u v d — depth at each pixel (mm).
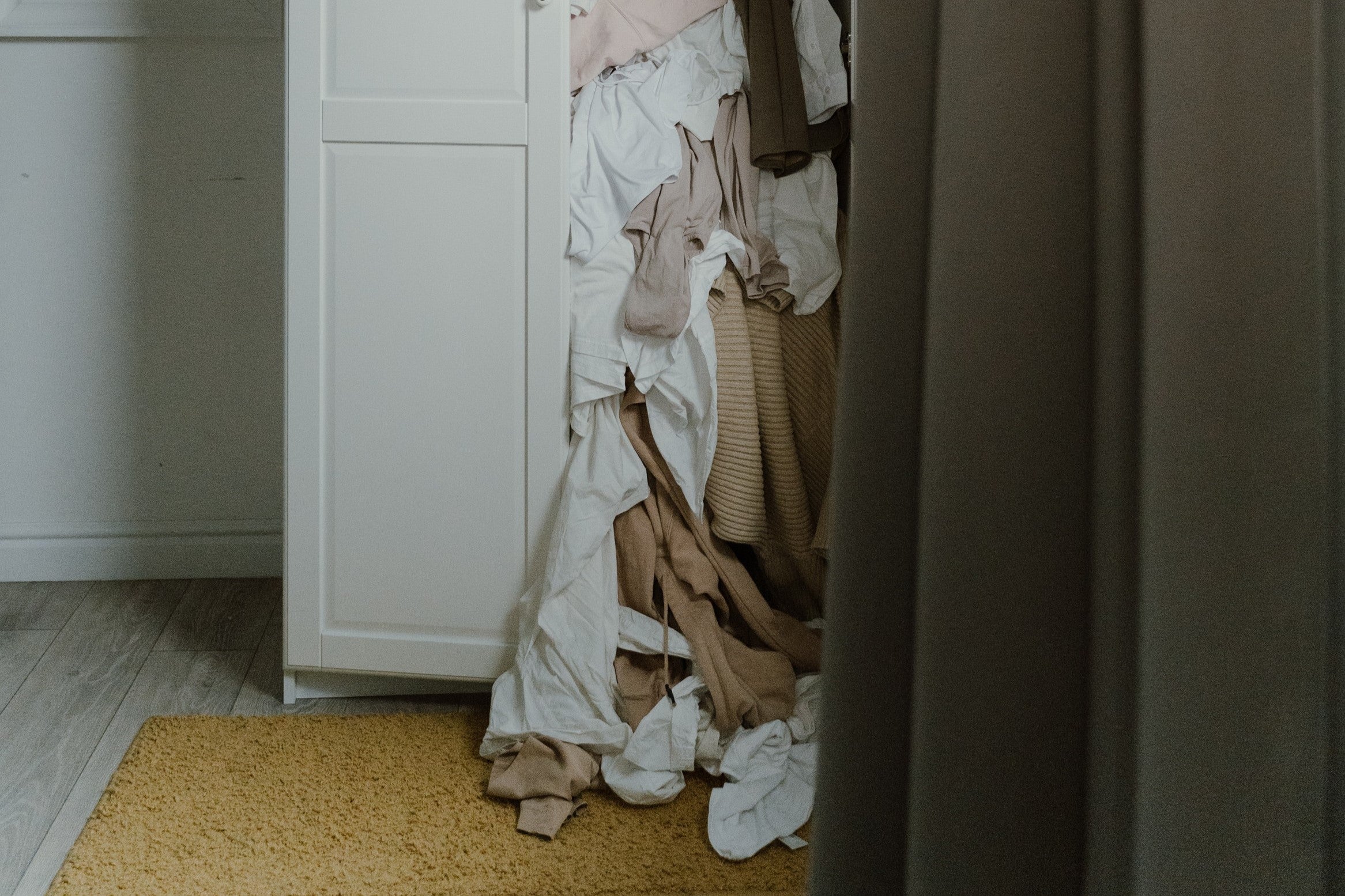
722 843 1595
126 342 2547
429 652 1973
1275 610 500
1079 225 539
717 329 1937
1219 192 498
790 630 1968
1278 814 503
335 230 1895
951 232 555
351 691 2051
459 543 1948
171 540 2621
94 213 2492
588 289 1901
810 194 2014
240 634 2328
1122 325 517
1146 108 502
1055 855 560
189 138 2484
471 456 1933
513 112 1863
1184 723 508
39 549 2596
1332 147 489
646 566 1913
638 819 1682
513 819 1656
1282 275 493
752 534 1954
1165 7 497
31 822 1604
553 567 1851
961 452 558
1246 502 500
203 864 1499
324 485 1953
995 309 551
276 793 1692
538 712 1794
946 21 553
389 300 1906
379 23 1855
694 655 1854
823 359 2025
